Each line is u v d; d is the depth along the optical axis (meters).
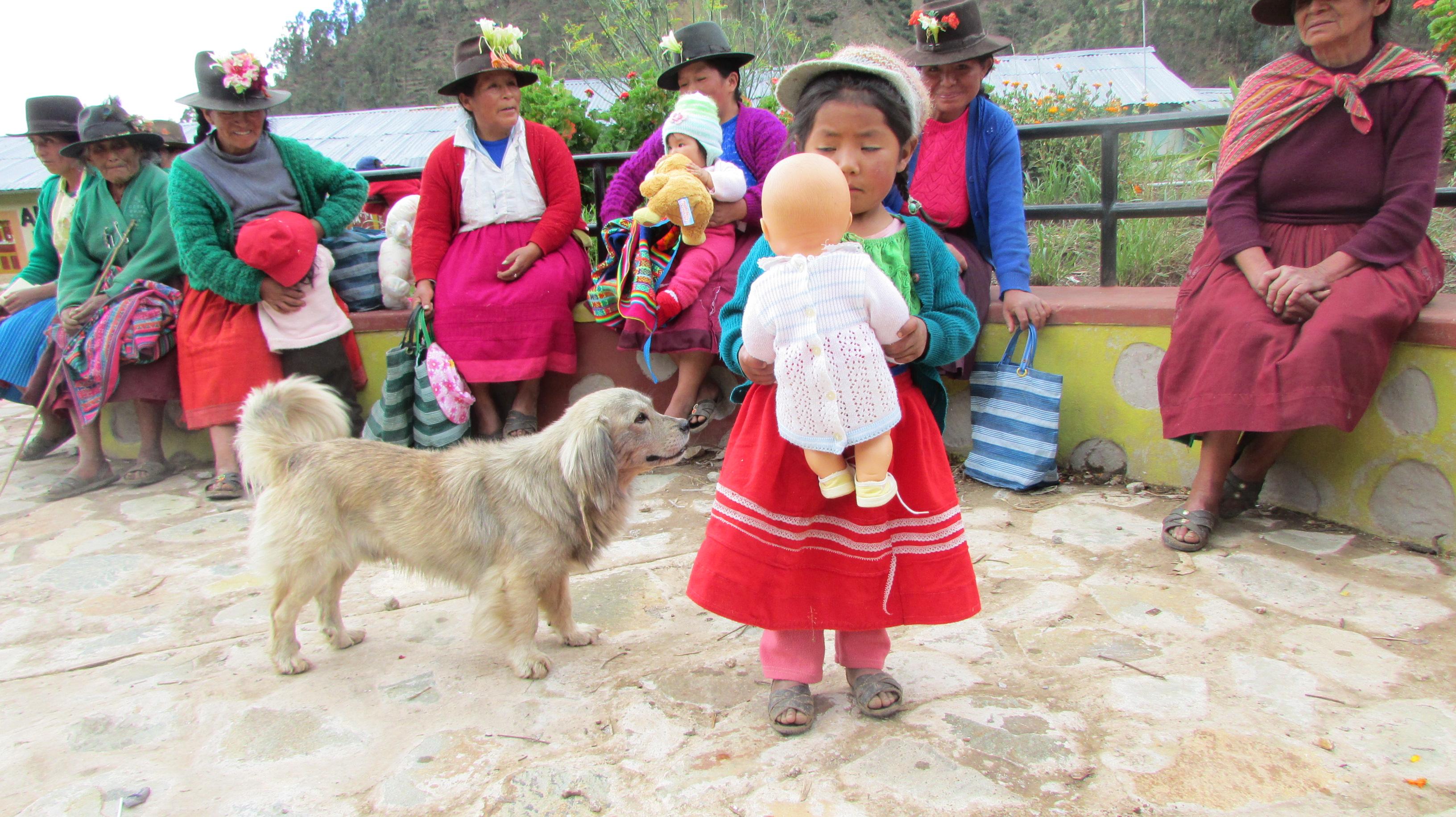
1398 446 3.46
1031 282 5.74
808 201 1.96
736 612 2.32
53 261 6.20
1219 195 3.67
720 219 4.56
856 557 2.29
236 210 5.03
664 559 3.79
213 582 3.82
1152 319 4.10
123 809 2.25
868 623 2.31
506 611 2.85
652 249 4.56
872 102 2.15
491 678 2.88
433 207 5.02
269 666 3.02
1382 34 3.45
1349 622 2.91
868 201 2.23
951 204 4.50
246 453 3.04
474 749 2.46
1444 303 3.54
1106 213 4.83
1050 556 3.57
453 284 4.92
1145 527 3.78
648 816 2.12
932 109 4.43
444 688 2.82
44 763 2.48
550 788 2.25
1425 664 2.64
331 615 3.11
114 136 5.05
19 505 5.02
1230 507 3.81
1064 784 2.16
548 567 2.86
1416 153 3.32
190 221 4.89
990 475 4.39
